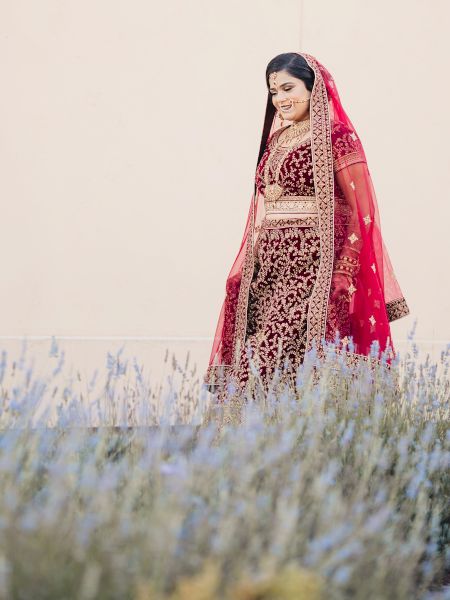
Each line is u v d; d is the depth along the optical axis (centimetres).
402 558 382
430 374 615
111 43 971
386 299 719
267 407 576
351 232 693
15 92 946
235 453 425
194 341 989
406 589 374
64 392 494
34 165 951
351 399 553
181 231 995
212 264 1005
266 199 705
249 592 305
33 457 397
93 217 968
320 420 493
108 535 331
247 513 365
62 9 955
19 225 948
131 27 976
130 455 455
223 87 1004
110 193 973
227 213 1009
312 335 673
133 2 974
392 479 466
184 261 995
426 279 1063
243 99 1010
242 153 1011
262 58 1012
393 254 1055
